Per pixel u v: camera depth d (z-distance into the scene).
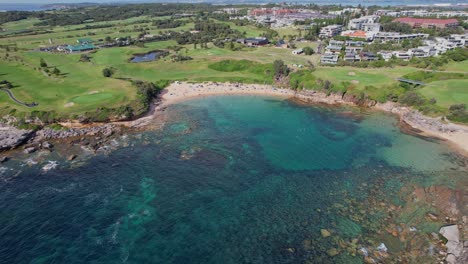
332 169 68.81
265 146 79.69
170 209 55.69
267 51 179.12
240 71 150.75
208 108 108.44
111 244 47.81
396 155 74.75
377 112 104.12
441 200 57.28
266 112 104.88
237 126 92.69
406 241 47.94
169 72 149.12
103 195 59.31
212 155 74.81
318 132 88.50
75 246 47.38
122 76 138.50
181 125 92.88
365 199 58.31
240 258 45.66
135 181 64.00
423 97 100.88
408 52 147.88
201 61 159.50
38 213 54.28
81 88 113.88
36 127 86.44
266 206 56.75
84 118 90.31
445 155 74.69
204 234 50.06
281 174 66.94
